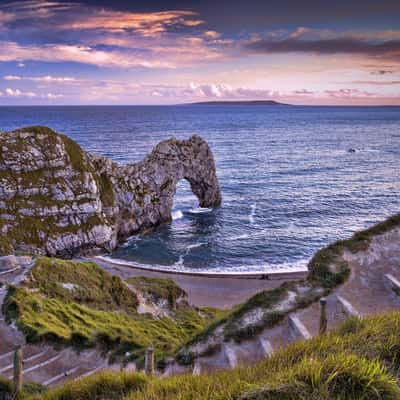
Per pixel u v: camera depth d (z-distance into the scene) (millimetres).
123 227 66062
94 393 10000
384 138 196750
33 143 60125
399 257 20109
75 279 30078
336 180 99812
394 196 83938
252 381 6781
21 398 12156
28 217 55062
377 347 7414
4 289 24578
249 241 60719
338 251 21078
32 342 19062
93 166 66188
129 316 27938
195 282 46688
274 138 198250
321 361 6598
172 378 8742
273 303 17391
